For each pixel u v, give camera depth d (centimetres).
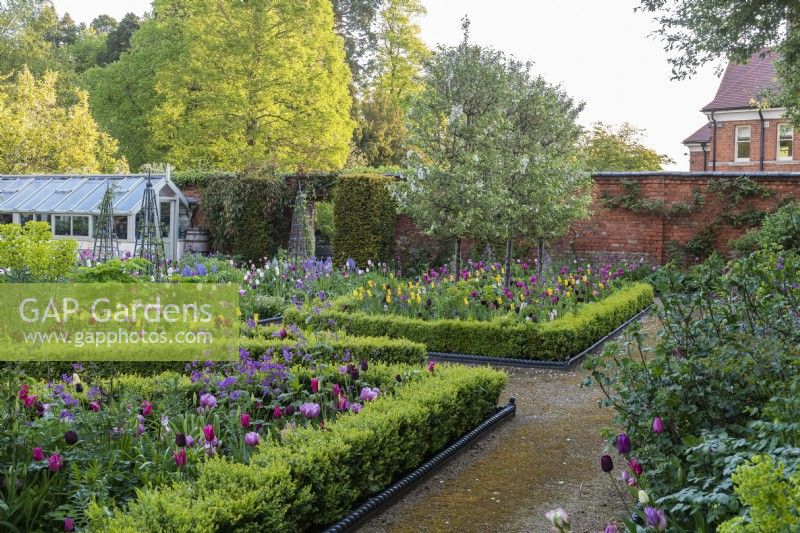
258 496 365
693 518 350
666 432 400
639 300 1299
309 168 2708
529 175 1144
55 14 4706
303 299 1271
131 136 3192
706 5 1196
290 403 557
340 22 4009
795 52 1247
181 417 478
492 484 513
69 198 2023
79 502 359
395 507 473
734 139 2970
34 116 2889
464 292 1049
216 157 2812
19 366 427
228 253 2070
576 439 614
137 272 987
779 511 224
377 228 1798
